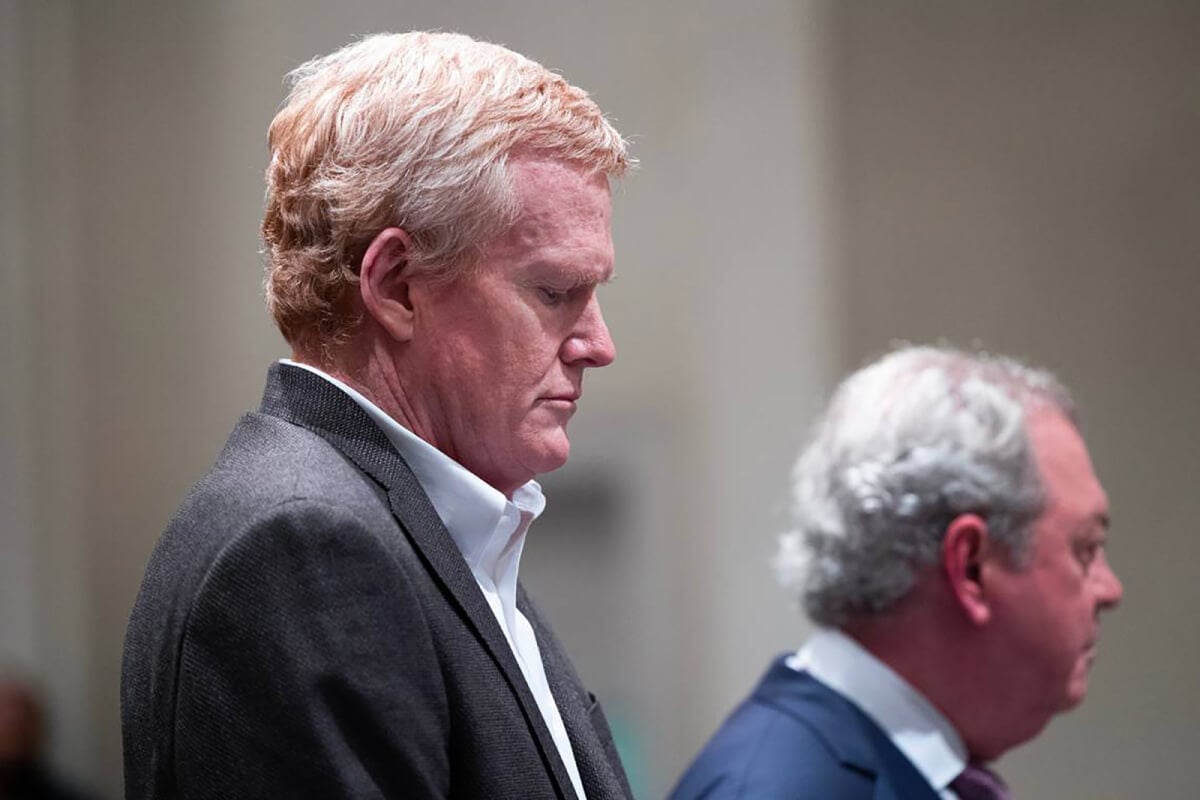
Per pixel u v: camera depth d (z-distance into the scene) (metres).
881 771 5.79
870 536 6.01
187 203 15.66
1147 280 14.12
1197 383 13.94
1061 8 14.36
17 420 15.63
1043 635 5.98
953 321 14.33
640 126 14.90
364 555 3.43
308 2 15.29
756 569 14.45
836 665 6.11
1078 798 13.75
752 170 14.59
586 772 4.11
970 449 5.98
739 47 14.65
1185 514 13.89
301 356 3.99
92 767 15.35
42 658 15.45
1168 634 13.81
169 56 15.73
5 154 15.73
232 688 3.32
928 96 14.47
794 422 14.33
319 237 3.87
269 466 3.59
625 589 14.92
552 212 3.89
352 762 3.30
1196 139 14.02
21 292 15.67
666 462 14.85
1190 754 13.63
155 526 15.57
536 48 14.90
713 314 14.70
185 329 15.65
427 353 3.86
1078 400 14.16
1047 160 14.32
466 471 3.91
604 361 4.07
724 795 5.69
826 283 14.34
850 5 14.53
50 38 15.78
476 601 3.76
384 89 3.87
